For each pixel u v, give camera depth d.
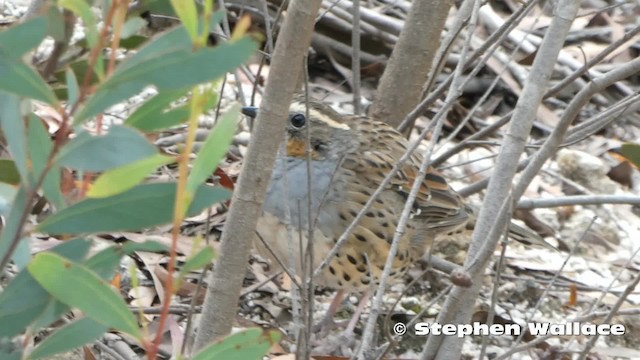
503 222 7.71
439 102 14.16
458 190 12.39
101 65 5.18
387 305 10.95
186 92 5.10
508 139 8.16
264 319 10.46
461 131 14.22
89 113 4.70
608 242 12.79
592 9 16.30
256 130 6.69
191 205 4.93
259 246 10.05
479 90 14.74
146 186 4.93
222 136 4.65
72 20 6.27
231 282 7.02
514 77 14.61
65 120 4.68
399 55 11.34
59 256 4.82
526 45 14.77
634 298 11.68
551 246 11.45
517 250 12.28
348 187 9.97
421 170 7.79
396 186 10.30
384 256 10.15
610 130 14.84
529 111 8.09
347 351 10.12
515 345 8.75
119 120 11.35
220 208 11.17
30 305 5.18
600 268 12.23
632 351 10.67
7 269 7.67
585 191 13.22
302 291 7.54
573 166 13.54
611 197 10.94
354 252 10.00
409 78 11.39
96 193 4.64
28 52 5.03
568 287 11.65
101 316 4.93
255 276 10.87
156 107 5.03
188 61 4.46
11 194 5.61
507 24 9.16
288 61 6.47
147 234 10.63
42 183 4.94
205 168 4.67
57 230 4.96
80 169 4.70
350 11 14.51
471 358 10.39
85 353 8.40
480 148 13.95
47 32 4.94
